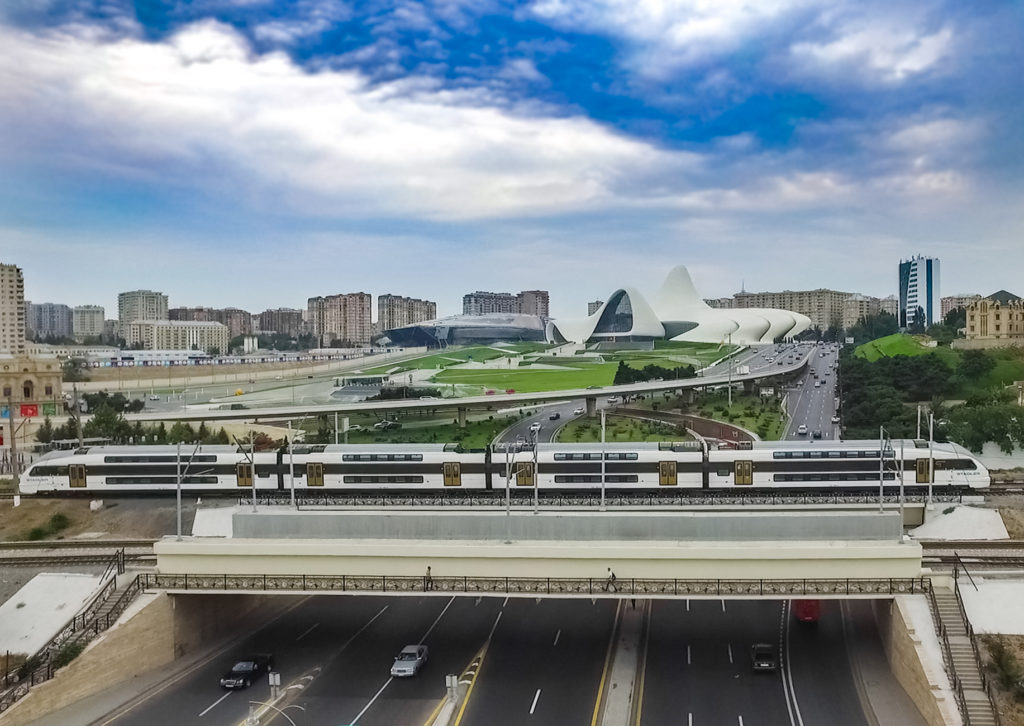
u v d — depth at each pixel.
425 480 99.06
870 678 63.69
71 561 78.38
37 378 181.12
